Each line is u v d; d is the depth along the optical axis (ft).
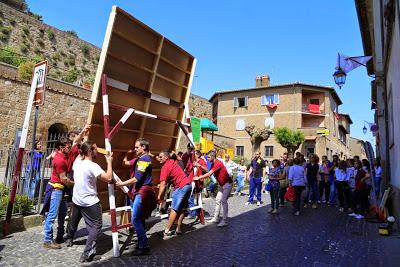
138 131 24.88
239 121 143.64
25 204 23.86
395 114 30.99
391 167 36.60
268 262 17.89
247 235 23.97
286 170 40.34
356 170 34.78
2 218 22.02
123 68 22.36
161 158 22.85
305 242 22.41
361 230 26.76
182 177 23.00
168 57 26.48
